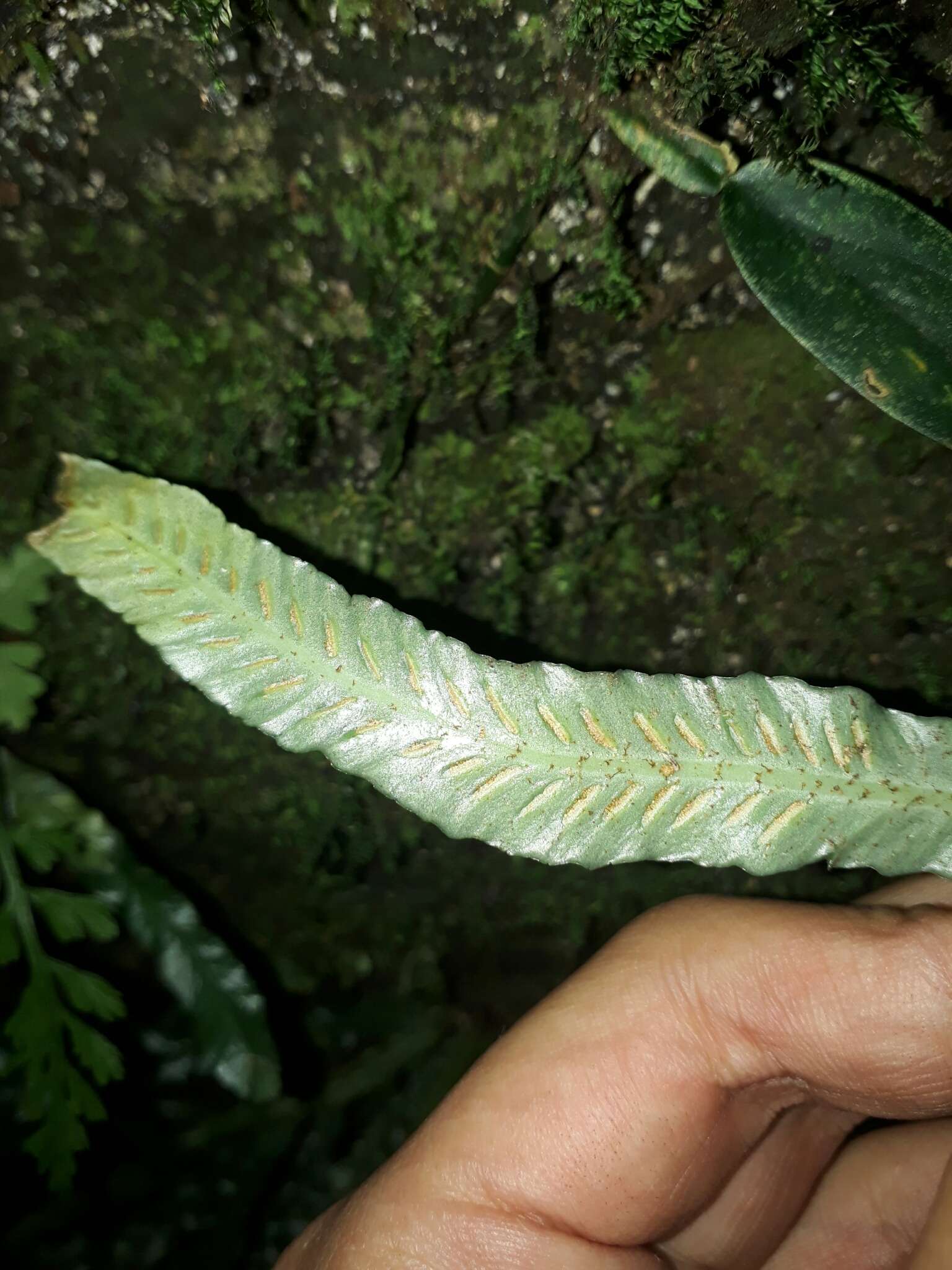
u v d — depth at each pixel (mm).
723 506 120
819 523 119
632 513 121
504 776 88
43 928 146
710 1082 91
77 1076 124
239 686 89
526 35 89
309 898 147
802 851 87
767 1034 90
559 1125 90
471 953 153
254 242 102
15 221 99
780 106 94
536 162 96
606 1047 91
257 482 118
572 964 152
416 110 93
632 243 102
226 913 148
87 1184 152
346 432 116
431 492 120
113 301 105
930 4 86
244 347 109
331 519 121
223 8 86
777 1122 106
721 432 114
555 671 89
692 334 109
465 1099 92
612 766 88
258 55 91
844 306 90
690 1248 105
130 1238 151
